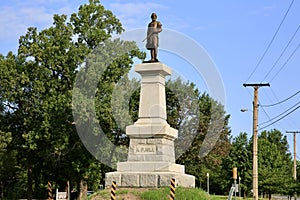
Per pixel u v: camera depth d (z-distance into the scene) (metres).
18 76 44.28
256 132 40.53
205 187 64.50
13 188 68.19
